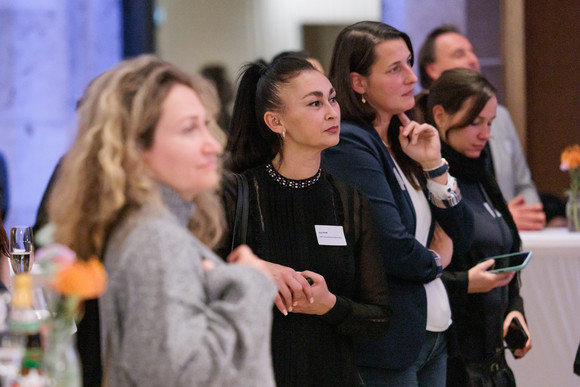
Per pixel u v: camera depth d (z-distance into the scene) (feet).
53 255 6.50
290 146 10.53
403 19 25.50
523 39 24.57
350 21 26.89
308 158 10.55
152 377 6.38
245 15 27.02
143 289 6.45
